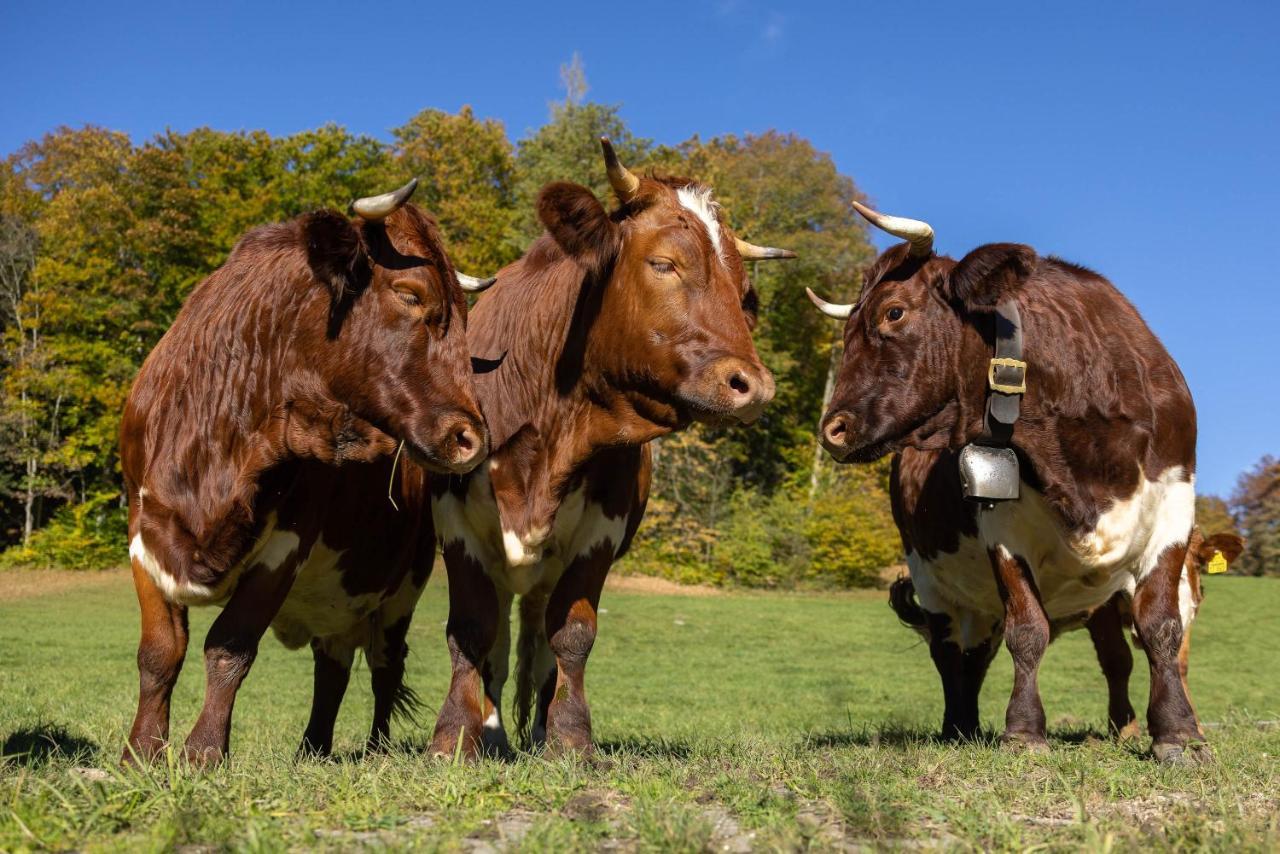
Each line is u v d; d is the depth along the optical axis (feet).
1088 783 16.62
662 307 20.03
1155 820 13.96
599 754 20.52
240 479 18.78
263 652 77.92
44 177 180.96
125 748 18.61
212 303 19.79
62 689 50.19
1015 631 22.58
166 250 162.30
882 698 63.26
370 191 169.48
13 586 130.11
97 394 151.84
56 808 13.28
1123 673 28.96
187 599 18.80
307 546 19.93
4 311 161.38
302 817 13.47
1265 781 17.89
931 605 30.81
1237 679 77.15
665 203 20.62
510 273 23.70
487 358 22.35
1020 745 21.63
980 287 21.98
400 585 25.68
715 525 164.25
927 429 23.31
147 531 18.92
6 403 151.74
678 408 20.45
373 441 19.42
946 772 17.39
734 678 73.36
